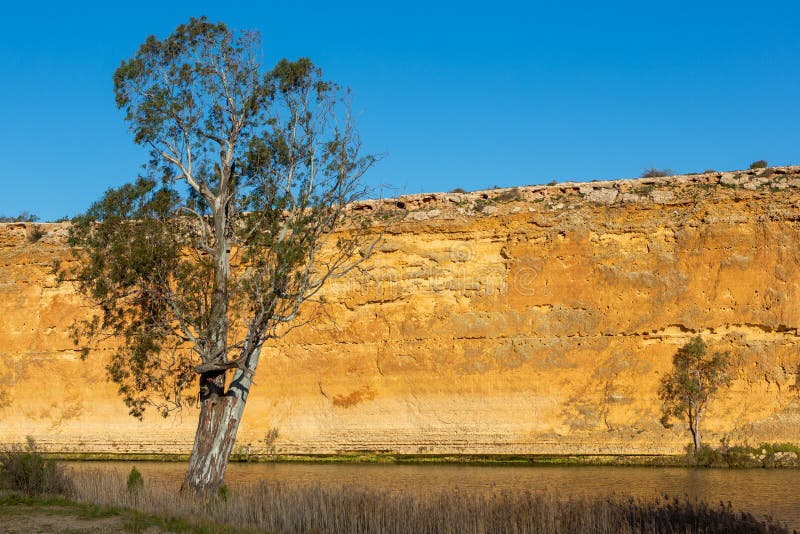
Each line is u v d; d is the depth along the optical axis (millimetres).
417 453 39469
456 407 39594
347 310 42250
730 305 37531
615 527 18438
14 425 45469
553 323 39312
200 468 24531
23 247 48469
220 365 24750
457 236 42031
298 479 31422
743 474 31656
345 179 27516
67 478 24297
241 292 25094
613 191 41219
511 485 28656
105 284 25453
